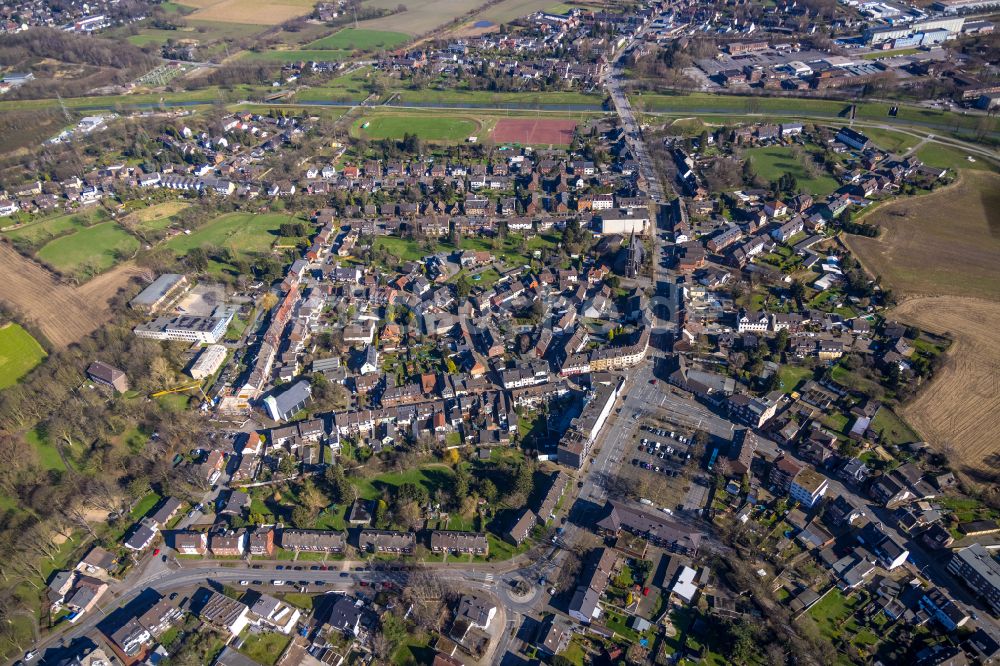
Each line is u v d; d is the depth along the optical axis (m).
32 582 196.50
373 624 181.00
